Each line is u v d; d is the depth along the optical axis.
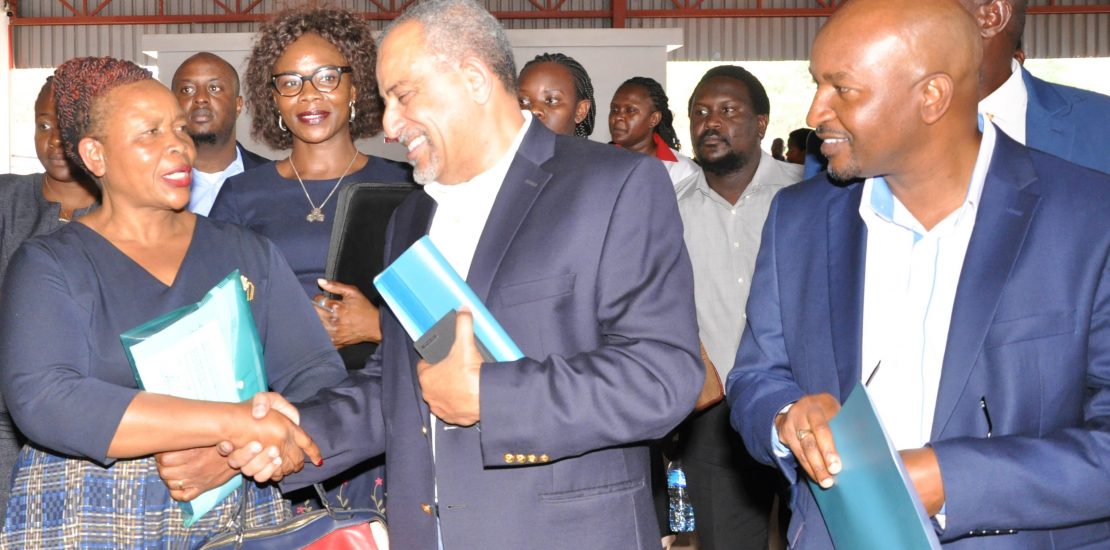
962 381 1.77
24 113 17.69
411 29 1.99
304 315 2.46
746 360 2.11
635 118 4.95
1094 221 1.76
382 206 2.91
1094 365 1.76
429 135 2.00
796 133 7.55
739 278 3.98
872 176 1.87
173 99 2.25
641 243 1.96
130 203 2.24
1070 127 2.51
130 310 2.19
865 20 1.77
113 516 2.15
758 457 2.00
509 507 1.96
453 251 2.11
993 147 1.86
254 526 2.21
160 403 2.04
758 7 17.14
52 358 2.08
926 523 1.47
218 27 17.41
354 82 3.21
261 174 3.23
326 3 3.25
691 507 4.14
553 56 4.70
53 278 2.13
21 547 2.17
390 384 2.15
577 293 1.96
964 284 1.79
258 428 2.08
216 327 2.12
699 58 17.22
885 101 1.76
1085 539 1.81
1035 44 16.78
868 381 1.87
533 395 1.85
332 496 2.81
